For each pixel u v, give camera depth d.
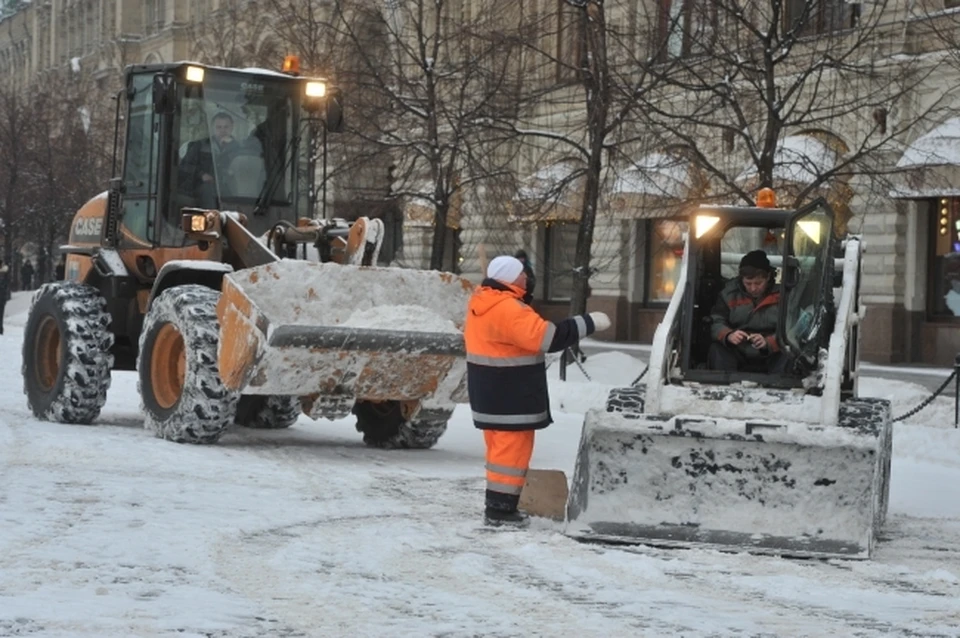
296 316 17.31
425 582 10.14
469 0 42.50
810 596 10.07
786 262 12.29
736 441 11.88
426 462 17.86
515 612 9.25
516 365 12.52
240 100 20.48
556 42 37.81
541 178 35.47
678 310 13.08
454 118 36.12
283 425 21.84
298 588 9.78
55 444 17.47
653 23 33.06
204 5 81.62
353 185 40.22
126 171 20.88
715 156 33.53
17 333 52.81
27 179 75.75
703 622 9.10
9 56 132.12
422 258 58.69
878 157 31.08
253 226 20.42
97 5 104.00
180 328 18.03
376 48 41.16
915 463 19.80
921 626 9.16
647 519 12.01
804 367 12.97
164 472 15.59
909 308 40.75
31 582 9.59
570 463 18.14
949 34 32.66
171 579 9.91
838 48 31.58
